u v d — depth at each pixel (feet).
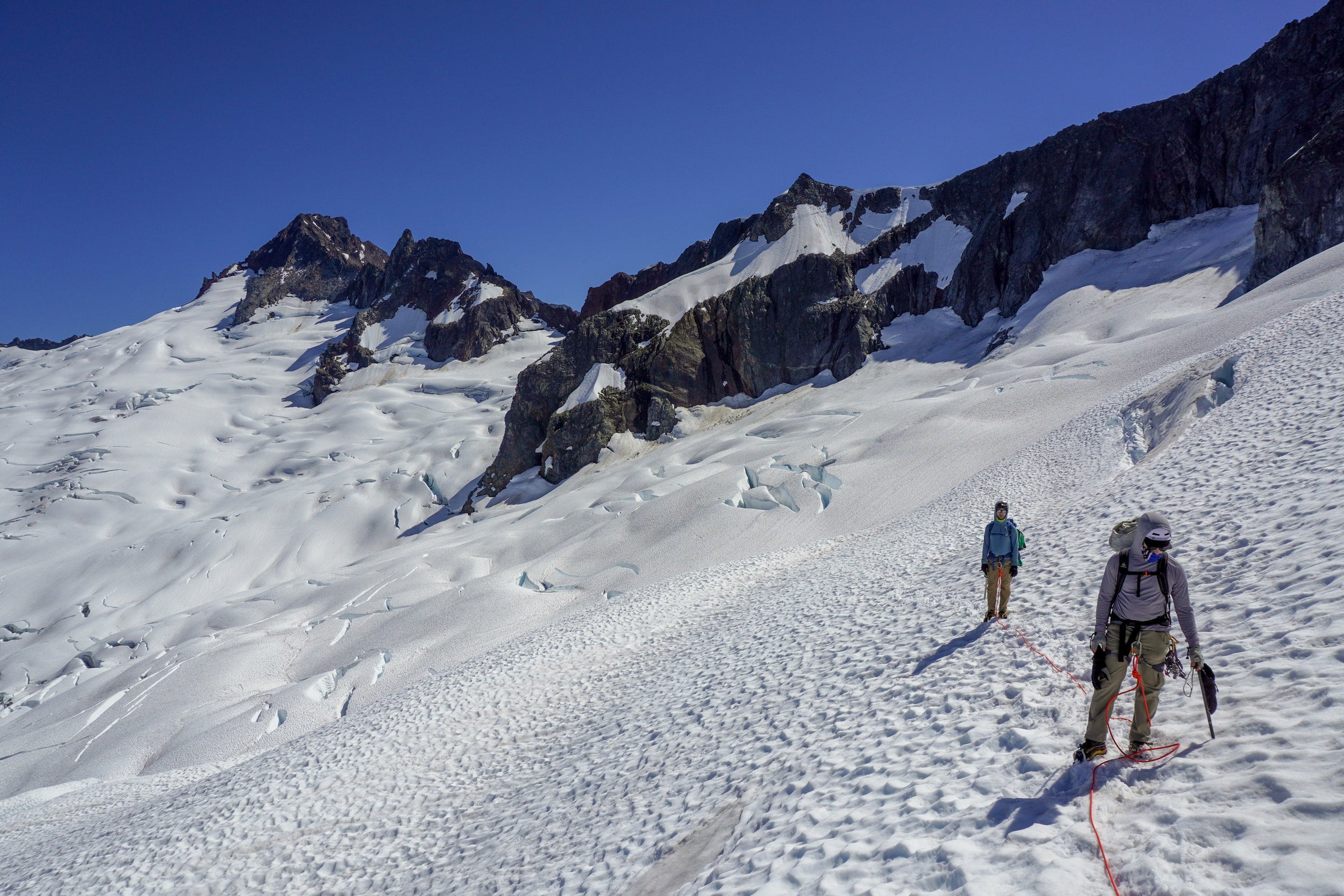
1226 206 271.69
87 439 513.86
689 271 511.81
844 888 17.66
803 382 325.62
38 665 261.65
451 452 420.36
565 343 373.40
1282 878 11.82
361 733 71.05
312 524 360.69
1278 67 270.05
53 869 60.54
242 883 46.75
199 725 128.77
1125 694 21.72
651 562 155.74
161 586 324.39
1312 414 39.63
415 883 38.65
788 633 54.85
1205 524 32.19
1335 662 17.26
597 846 31.22
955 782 20.84
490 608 150.61
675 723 44.47
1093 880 14.38
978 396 186.80
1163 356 141.49
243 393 602.44
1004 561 34.37
